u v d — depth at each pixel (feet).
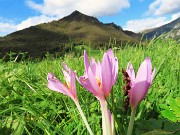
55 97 0.98
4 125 0.78
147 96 0.90
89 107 0.85
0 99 1.00
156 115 0.84
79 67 1.32
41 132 0.79
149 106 0.82
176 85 0.97
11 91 1.10
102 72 0.48
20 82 1.22
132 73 0.51
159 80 1.06
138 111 0.81
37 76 1.37
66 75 0.55
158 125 0.62
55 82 0.54
